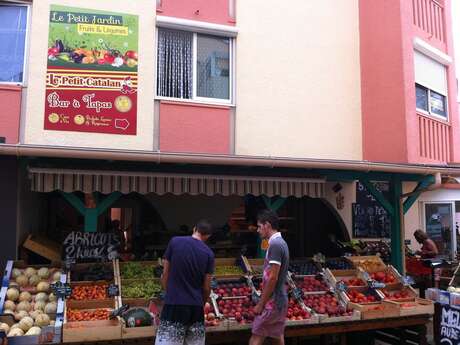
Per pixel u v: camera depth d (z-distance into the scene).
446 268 9.54
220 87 9.12
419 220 11.29
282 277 5.23
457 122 11.57
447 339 6.44
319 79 9.89
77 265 6.52
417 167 7.77
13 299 5.80
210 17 9.08
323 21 10.11
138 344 5.29
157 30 8.73
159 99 8.47
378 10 10.17
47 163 6.41
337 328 6.19
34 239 7.24
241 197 10.49
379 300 6.84
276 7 9.66
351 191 10.31
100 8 8.24
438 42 11.19
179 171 6.91
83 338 5.05
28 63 7.75
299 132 9.54
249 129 9.09
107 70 8.14
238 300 6.35
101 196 7.34
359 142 10.23
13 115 7.55
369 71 10.27
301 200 10.90
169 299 4.76
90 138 7.90
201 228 5.10
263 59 9.39
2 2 7.79
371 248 9.84
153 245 9.51
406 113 9.48
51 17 7.93
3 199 6.77
